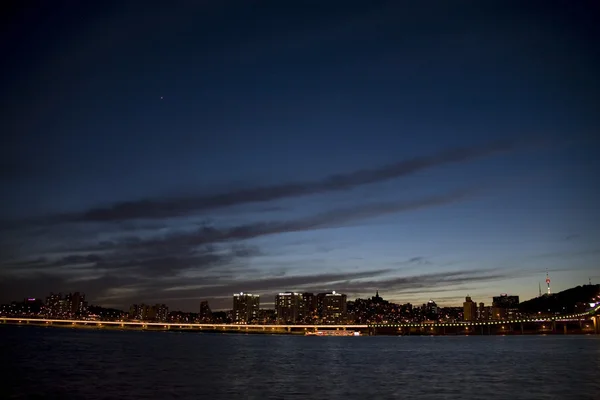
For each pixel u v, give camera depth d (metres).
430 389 83.81
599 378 99.12
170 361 145.62
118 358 154.25
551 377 101.56
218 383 91.12
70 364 128.62
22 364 126.88
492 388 84.56
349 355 193.88
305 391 81.50
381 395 77.31
